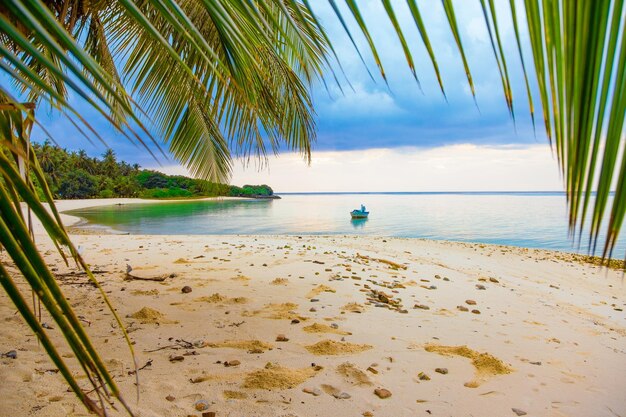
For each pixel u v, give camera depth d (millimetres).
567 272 9250
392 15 574
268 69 3041
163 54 4141
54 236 673
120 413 2072
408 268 7262
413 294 5113
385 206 58312
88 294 4316
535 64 512
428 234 20312
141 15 582
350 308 4207
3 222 608
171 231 20656
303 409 2195
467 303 4863
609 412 2406
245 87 3434
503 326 4035
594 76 459
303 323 3631
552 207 53094
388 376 2652
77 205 58375
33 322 625
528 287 6859
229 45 2912
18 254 611
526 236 19469
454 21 545
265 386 2412
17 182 635
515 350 3367
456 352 3158
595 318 5082
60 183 67500
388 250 10586
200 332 3316
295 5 609
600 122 464
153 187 86500
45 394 2205
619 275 9125
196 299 4293
